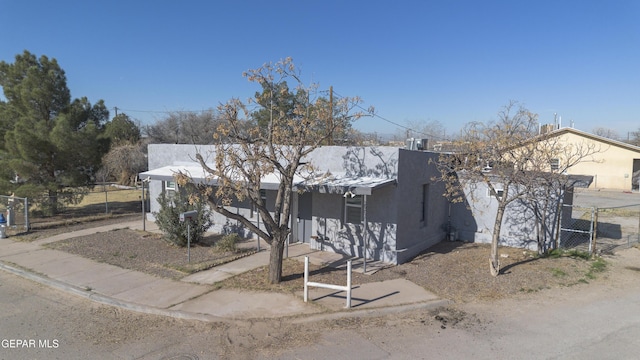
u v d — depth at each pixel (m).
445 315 7.72
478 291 9.01
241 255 11.64
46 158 17.78
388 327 7.16
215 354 6.17
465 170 11.29
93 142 18.52
